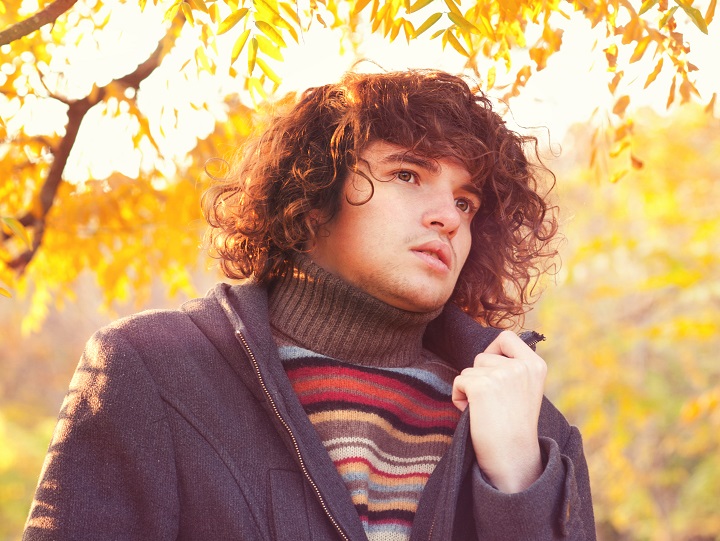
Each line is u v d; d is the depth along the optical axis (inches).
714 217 335.6
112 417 53.1
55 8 64.5
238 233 66.2
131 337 56.5
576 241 370.6
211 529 52.4
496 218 69.6
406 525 57.4
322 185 60.8
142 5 65.6
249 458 54.7
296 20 67.6
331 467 54.4
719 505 425.7
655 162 337.7
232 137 116.3
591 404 399.2
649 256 335.6
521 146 71.2
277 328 61.4
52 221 122.7
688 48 79.5
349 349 60.0
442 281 59.4
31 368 594.9
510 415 57.7
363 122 60.2
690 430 421.1
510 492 56.2
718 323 311.9
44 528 50.4
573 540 55.7
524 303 74.0
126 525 51.6
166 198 120.7
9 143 109.4
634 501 426.9
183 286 132.4
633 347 398.6
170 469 53.1
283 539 52.7
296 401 55.8
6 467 461.7
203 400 55.5
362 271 59.3
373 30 71.7
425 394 62.2
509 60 83.0
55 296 137.0
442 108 62.4
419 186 60.4
